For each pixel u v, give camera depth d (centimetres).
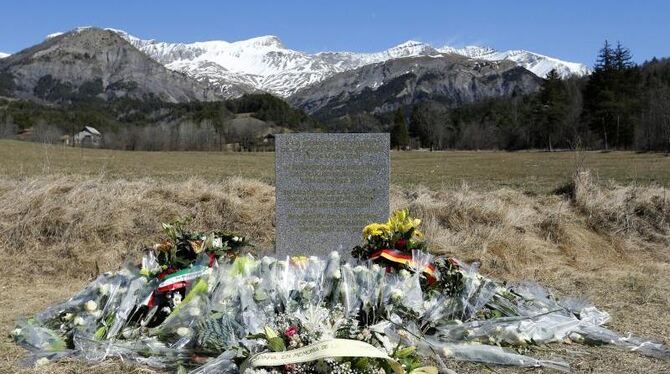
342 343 418
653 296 747
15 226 941
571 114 7950
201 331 510
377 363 420
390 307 529
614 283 827
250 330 500
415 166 4488
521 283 727
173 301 548
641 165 3822
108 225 966
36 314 616
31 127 9062
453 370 493
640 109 6912
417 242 616
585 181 1234
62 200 1008
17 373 479
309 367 415
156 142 8588
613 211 1112
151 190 1091
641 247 1064
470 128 10056
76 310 562
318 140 850
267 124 10538
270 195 1141
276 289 533
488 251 955
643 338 572
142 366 491
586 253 1023
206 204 1066
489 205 1075
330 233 853
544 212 1098
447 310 570
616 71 7388
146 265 608
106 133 8900
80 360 505
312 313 462
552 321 586
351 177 850
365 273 545
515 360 506
